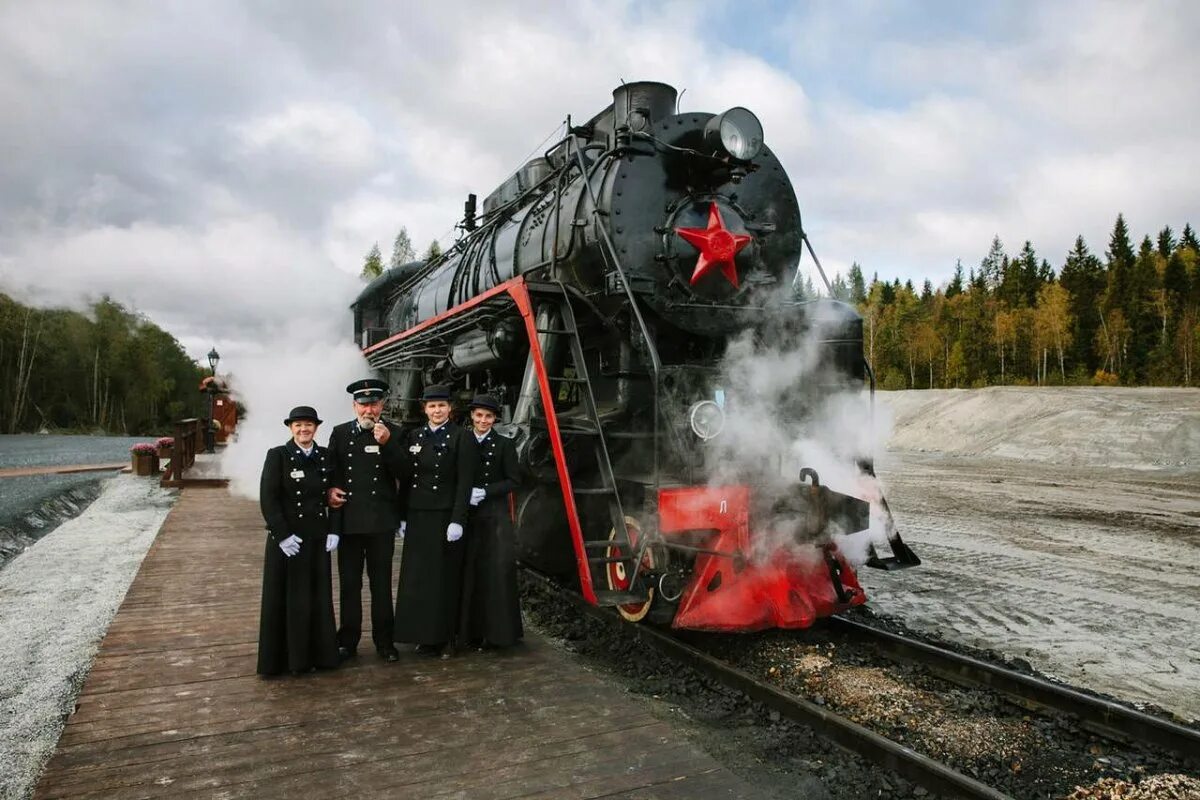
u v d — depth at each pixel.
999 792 3.20
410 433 5.17
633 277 5.55
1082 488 17.25
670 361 6.02
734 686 4.48
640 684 4.69
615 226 5.53
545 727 3.91
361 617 4.99
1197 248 82.44
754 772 3.59
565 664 4.91
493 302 6.18
